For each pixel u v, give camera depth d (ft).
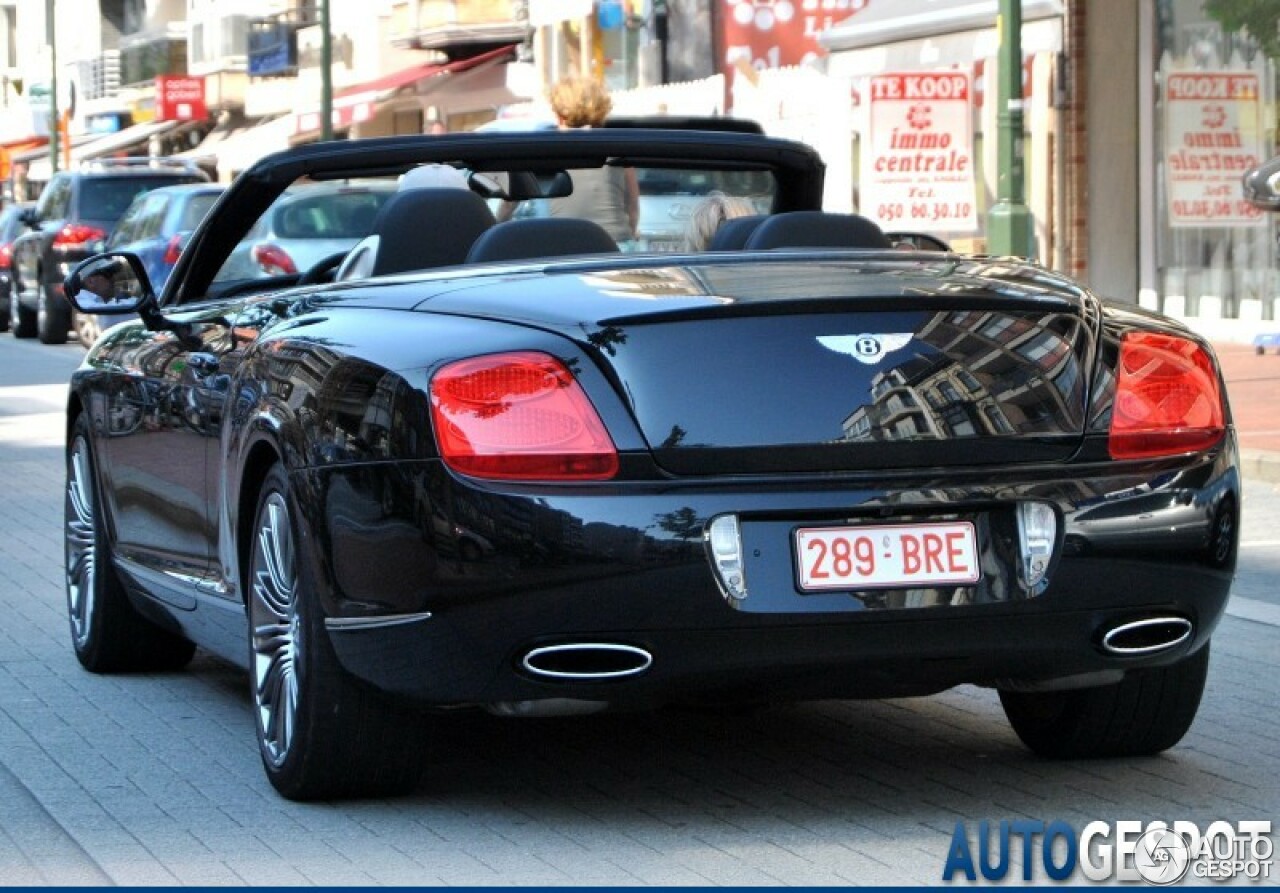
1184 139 123.65
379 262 35.17
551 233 34.12
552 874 27.96
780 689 28.94
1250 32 116.37
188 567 37.24
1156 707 32.99
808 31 171.42
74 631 43.14
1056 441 29.37
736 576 28.07
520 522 28.07
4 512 66.90
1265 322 120.16
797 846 29.22
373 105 224.12
